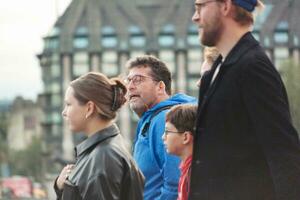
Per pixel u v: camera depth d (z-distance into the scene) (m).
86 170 10.15
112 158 10.16
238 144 8.43
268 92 8.30
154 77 12.77
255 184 8.37
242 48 8.59
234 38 8.72
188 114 10.76
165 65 12.94
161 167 12.21
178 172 11.84
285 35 191.62
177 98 12.61
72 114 10.46
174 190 11.87
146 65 12.77
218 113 8.50
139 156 12.45
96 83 10.45
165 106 12.45
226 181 8.43
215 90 8.55
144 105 12.76
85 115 10.43
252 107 8.33
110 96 10.47
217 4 8.73
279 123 8.26
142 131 12.52
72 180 10.17
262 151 8.38
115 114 10.52
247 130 8.41
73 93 10.48
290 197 8.11
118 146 10.33
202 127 8.61
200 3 8.81
